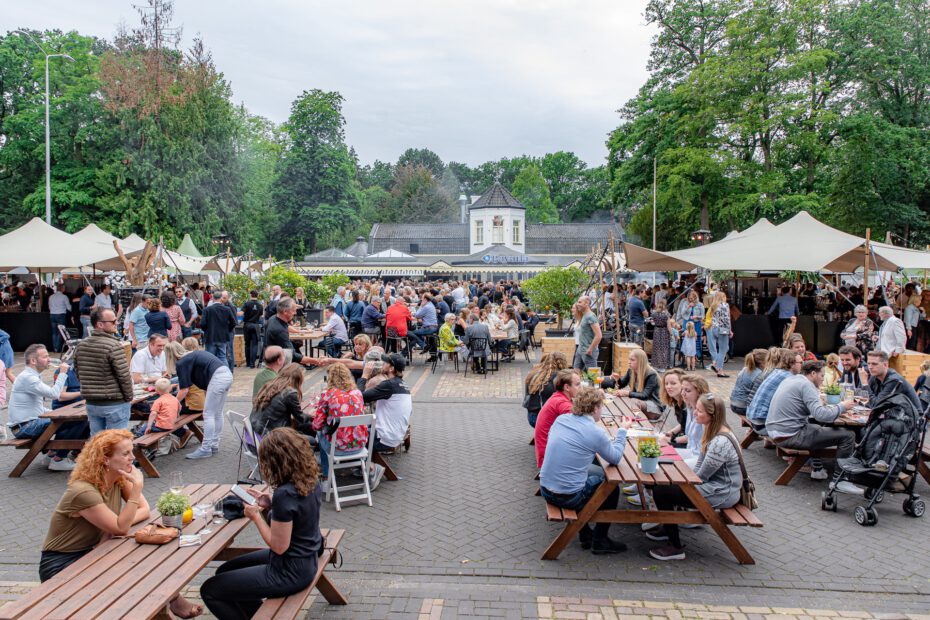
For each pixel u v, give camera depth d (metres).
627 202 41.97
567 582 4.71
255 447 6.48
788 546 5.37
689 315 15.14
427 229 59.94
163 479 6.99
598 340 11.49
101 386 6.53
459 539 5.47
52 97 35.03
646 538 5.55
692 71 30.62
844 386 8.23
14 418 7.14
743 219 31.12
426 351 16.56
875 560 5.10
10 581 4.68
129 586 3.26
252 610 3.91
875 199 29.83
